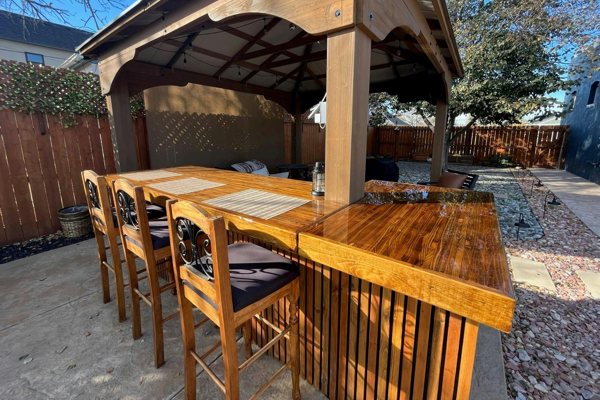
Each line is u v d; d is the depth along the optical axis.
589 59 6.69
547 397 1.57
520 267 2.99
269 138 7.43
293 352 1.50
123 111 3.62
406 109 9.05
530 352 1.89
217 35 3.63
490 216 1.47
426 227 1.30
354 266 1.07
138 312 2.02
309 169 6.80
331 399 1.57
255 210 1.54
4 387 1.65
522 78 6.46
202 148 5.77
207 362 1.82
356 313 1.36
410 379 1.22
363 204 1.67
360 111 1.60
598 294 2.52
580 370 1.75
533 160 10.82
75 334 2.07
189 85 5.41
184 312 1.43
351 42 1.44
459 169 10.42
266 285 1.31
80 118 4.09
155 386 1.66
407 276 0.94
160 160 5.05
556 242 3.62
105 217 2.07
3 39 8.80
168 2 2.24
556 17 6.22
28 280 2.81
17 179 3.63
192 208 1.16
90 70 7.80
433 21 2.76
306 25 1.56
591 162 7.72
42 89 3.71
